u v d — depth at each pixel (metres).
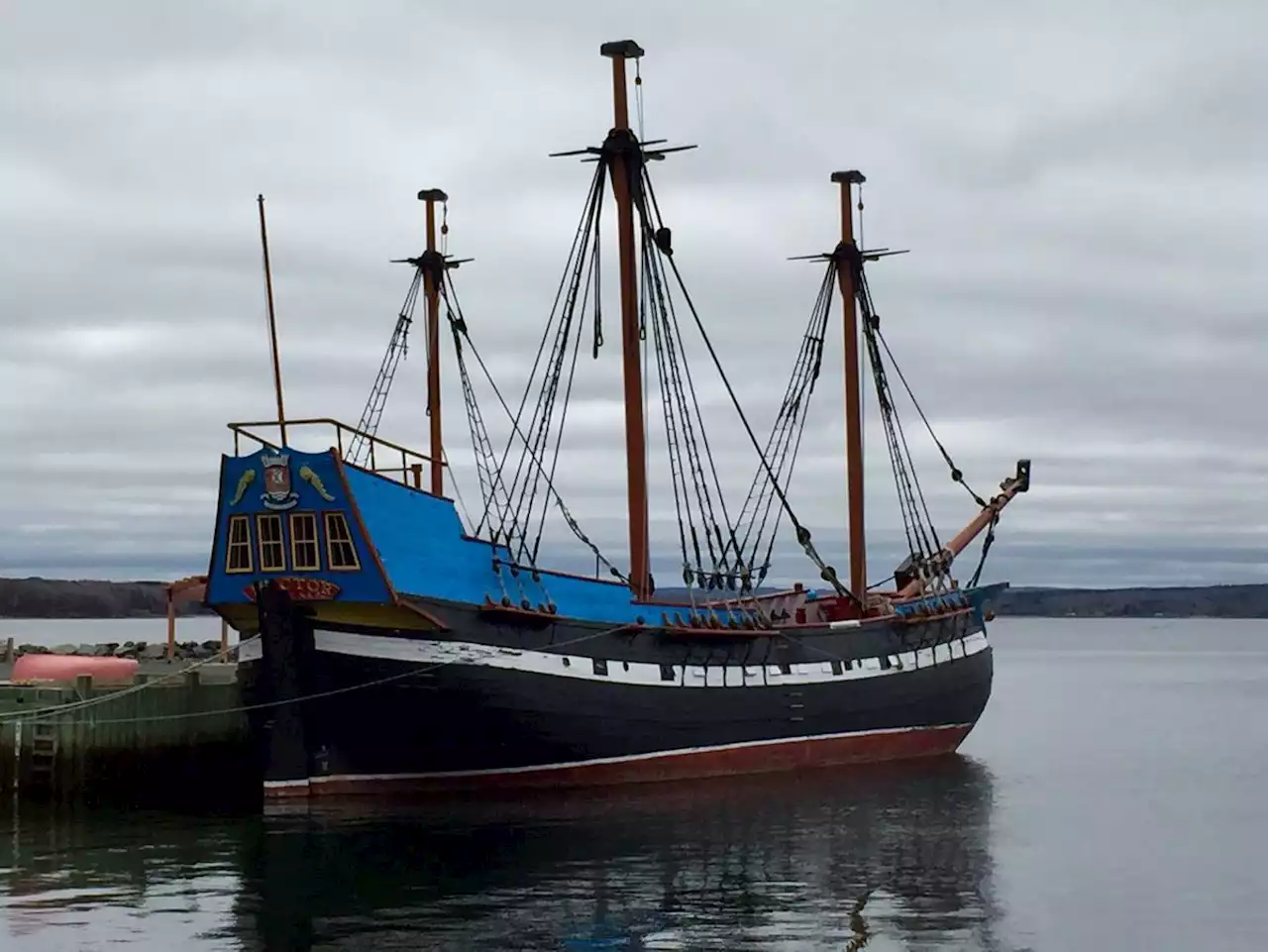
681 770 45.78
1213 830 42.09
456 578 40.72
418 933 27.83
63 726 45.12
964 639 59.12
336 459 37.84
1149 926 29.55
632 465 47.59
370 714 40.06
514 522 44.75
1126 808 46.72
